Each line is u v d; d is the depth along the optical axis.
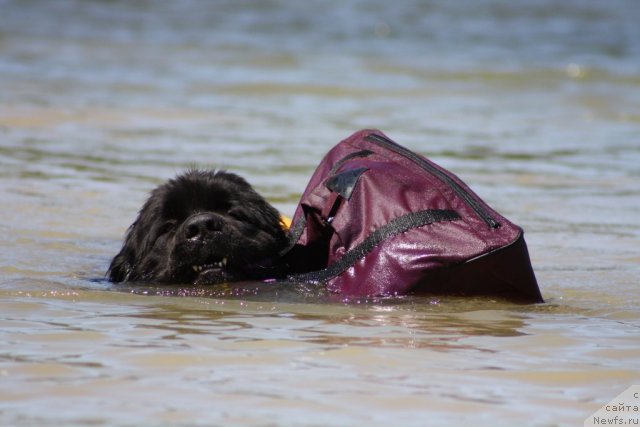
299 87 56.38
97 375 12.57
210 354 13.62
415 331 15.17
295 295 17.39
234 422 10.98
